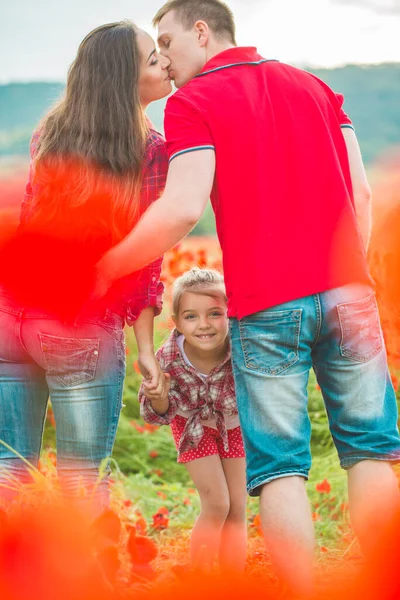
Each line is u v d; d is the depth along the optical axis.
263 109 2.88
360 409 2.91
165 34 3.16
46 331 2.90
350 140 3.19
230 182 2.82
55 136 3.01
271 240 2.79
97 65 3.04
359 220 3.19
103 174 2.94
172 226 2.75
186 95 2.86
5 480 3.04
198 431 3.45
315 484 4.61
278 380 2.84
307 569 2.72
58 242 2.92
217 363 3.51
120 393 3.05
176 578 3.17
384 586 2.81
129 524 3.54
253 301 2.81
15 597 2.61
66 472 2.98
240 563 3.51
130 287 3.13
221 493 3.49
